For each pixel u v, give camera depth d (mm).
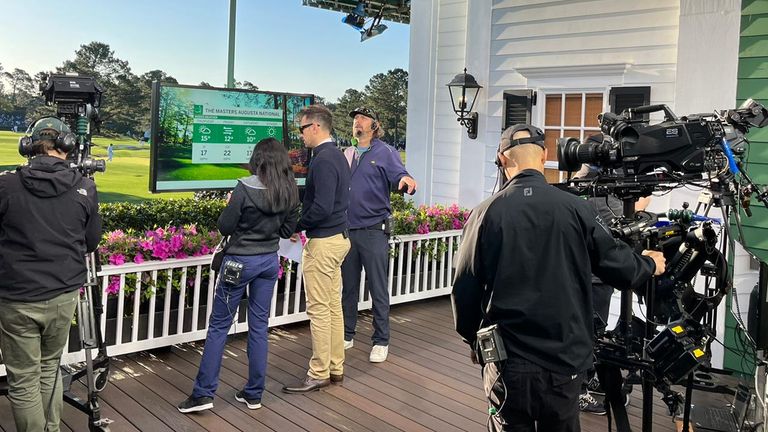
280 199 3826
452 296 2654
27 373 3066
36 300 2984
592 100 6566
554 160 6879
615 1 6285
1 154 13242
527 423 2518
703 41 5465
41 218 3014
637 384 4320
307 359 4957
